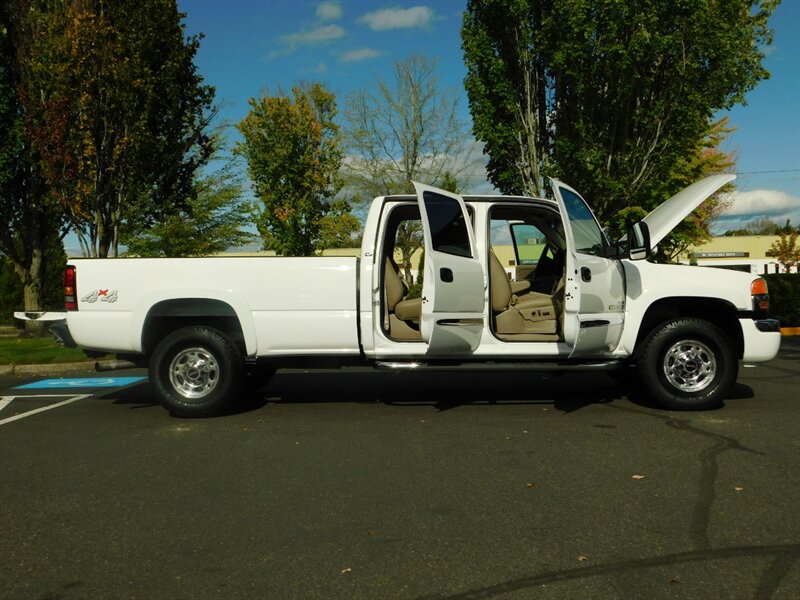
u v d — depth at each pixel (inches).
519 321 291.9
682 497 187.5
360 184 1259.8
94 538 167.6
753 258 1899.6
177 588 141.2
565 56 625.6
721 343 287.9
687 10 604.4
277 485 204.2
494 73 677.9
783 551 152.7
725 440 244.1
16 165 703.1
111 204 616.4
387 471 215.3
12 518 181.9
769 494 188.9
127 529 172.9
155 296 288.8
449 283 263.6
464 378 389.4
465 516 176.7
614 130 655.8
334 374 413.1
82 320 291.1
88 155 571.2
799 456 223.5
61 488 205.6
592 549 155.5
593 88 644.7
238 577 145.4
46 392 388.8
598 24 618.2
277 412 305.0
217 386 292.5
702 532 163.6
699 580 139.8
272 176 1032.2
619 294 287.4
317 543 161.8
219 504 189.2
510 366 285.1
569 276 267.9
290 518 177.8
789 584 137.6
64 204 598.5
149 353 303.6
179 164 652.1
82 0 577.3
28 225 740.7
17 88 645.3
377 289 285.7
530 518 174.4
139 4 575.8
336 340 287.3
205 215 945.5
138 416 305.0
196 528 172.6
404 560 151.8
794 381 370.0
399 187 1262.3
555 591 136.3
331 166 1069.1
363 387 364.8
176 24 602.2
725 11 633.6
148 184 616.7
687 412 289.6
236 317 299.9
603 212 697.0
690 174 880.3
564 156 671.1
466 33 684.7
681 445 238.4
